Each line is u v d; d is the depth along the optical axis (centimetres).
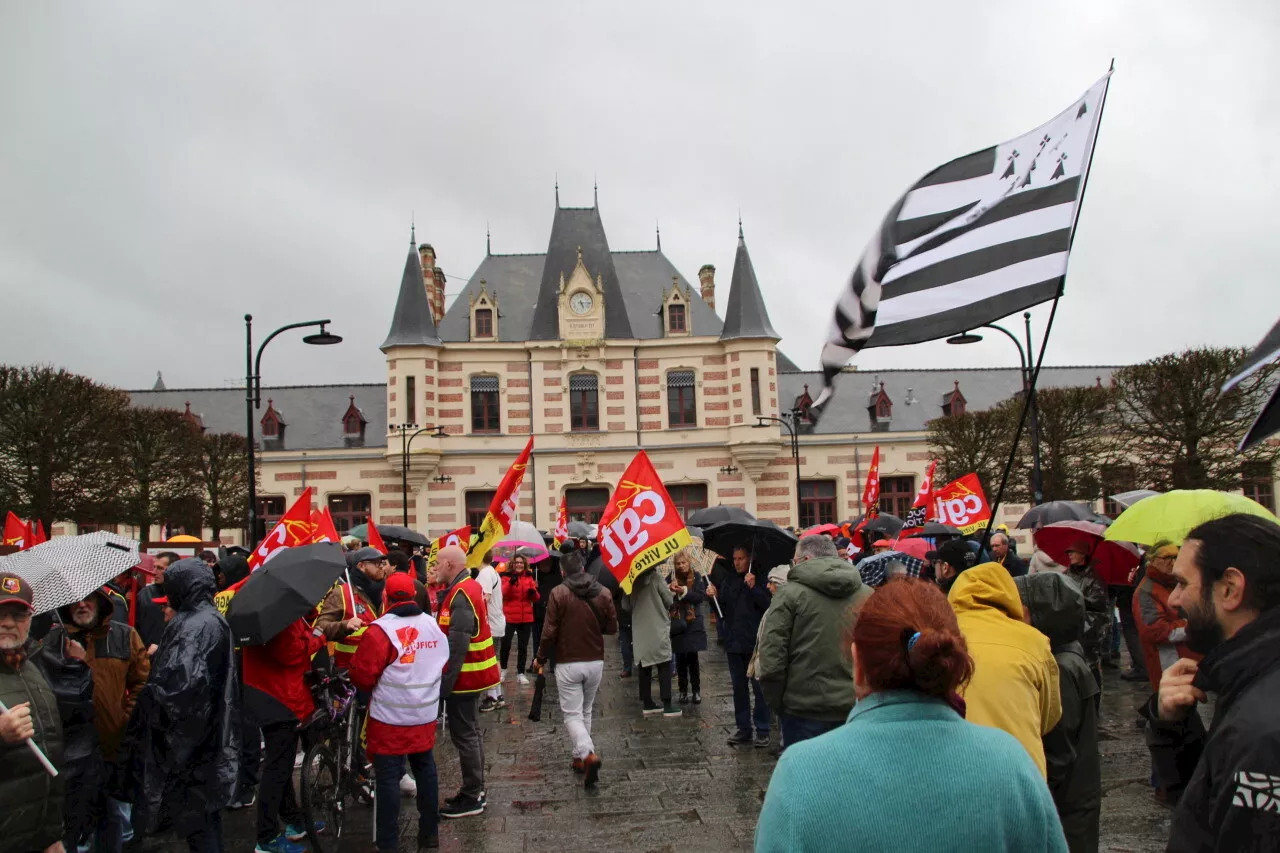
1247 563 301
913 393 5038
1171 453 3244
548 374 4544
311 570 748
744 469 4547
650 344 4581
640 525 1181
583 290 4575
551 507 4478
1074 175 576
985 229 610
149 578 1470
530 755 1083
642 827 809
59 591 632
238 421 4825
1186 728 393
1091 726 498
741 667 1086
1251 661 287
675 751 1073
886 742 273
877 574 1077
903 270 637
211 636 671
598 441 4516
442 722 1295
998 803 262
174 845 816
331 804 793
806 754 276
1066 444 3641
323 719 781
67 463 3100
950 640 280
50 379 3172
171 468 3703
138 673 733
